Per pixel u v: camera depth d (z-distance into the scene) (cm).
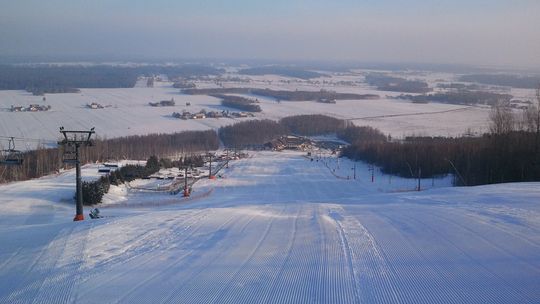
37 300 1014
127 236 1603
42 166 6681
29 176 6384
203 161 9012
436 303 955
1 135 10206
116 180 5625
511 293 1005
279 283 1089
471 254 1295
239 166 8756
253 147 11900
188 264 1256
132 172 6344
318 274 1151
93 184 4803
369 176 7600
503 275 1119
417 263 1227
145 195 5475
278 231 1683
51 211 3950
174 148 10275
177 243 1498
